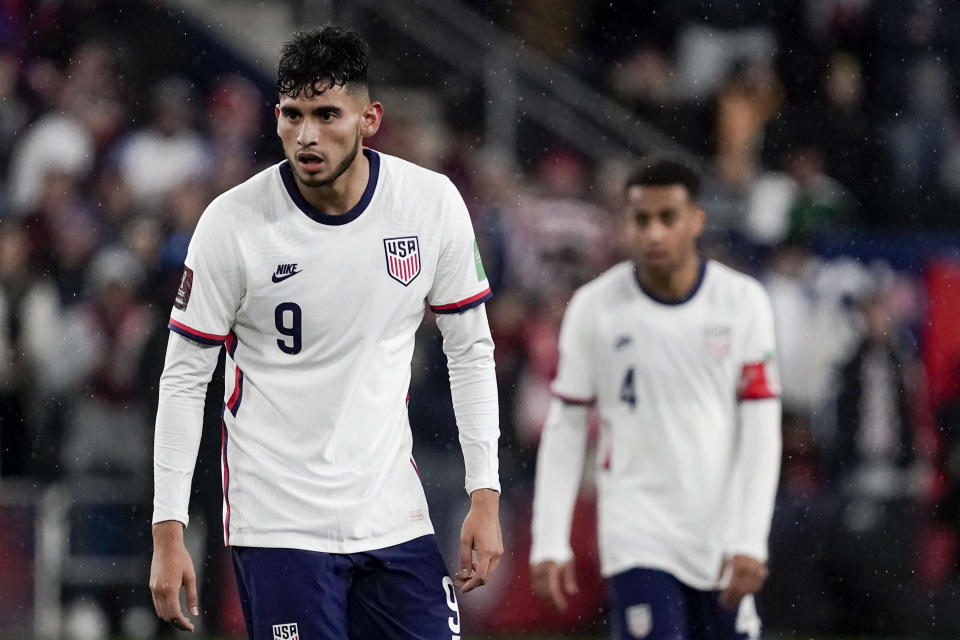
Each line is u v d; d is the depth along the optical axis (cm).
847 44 4725
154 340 3100
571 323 1938
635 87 4566
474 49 4525
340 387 1317
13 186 4062
